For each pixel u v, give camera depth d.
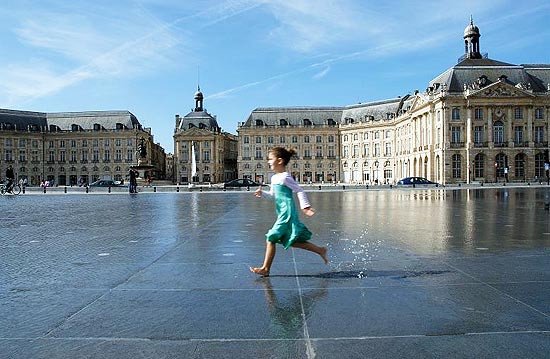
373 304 5.79
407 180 74.31
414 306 5.70
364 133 125.44
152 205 27.72
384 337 4.70
